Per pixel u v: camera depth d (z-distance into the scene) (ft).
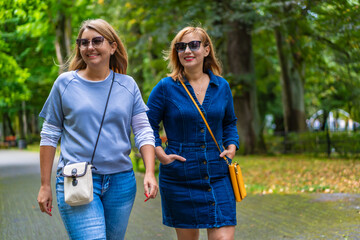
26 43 73.05
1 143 145.89
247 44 67.41
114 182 10.02
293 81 72.08
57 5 59.93
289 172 41.73
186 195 11.68
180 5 62.23
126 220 10.39
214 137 11.89
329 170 40.47
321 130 62.18
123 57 10.89
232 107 12.57
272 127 146.51
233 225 11.67
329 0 40.01
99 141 9.79
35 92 98.53
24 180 42.93
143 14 64.28
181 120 11.74
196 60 11.96
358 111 56.39
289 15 50.14
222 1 59.00
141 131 10.61
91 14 66.33
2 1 35.96
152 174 10.23
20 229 21.07
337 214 22.11
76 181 9.32
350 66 50.80
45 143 9.95
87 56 10.01
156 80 62.80
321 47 52.21
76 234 9.45
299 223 20.59
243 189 11.92
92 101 9.84
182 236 12.13
